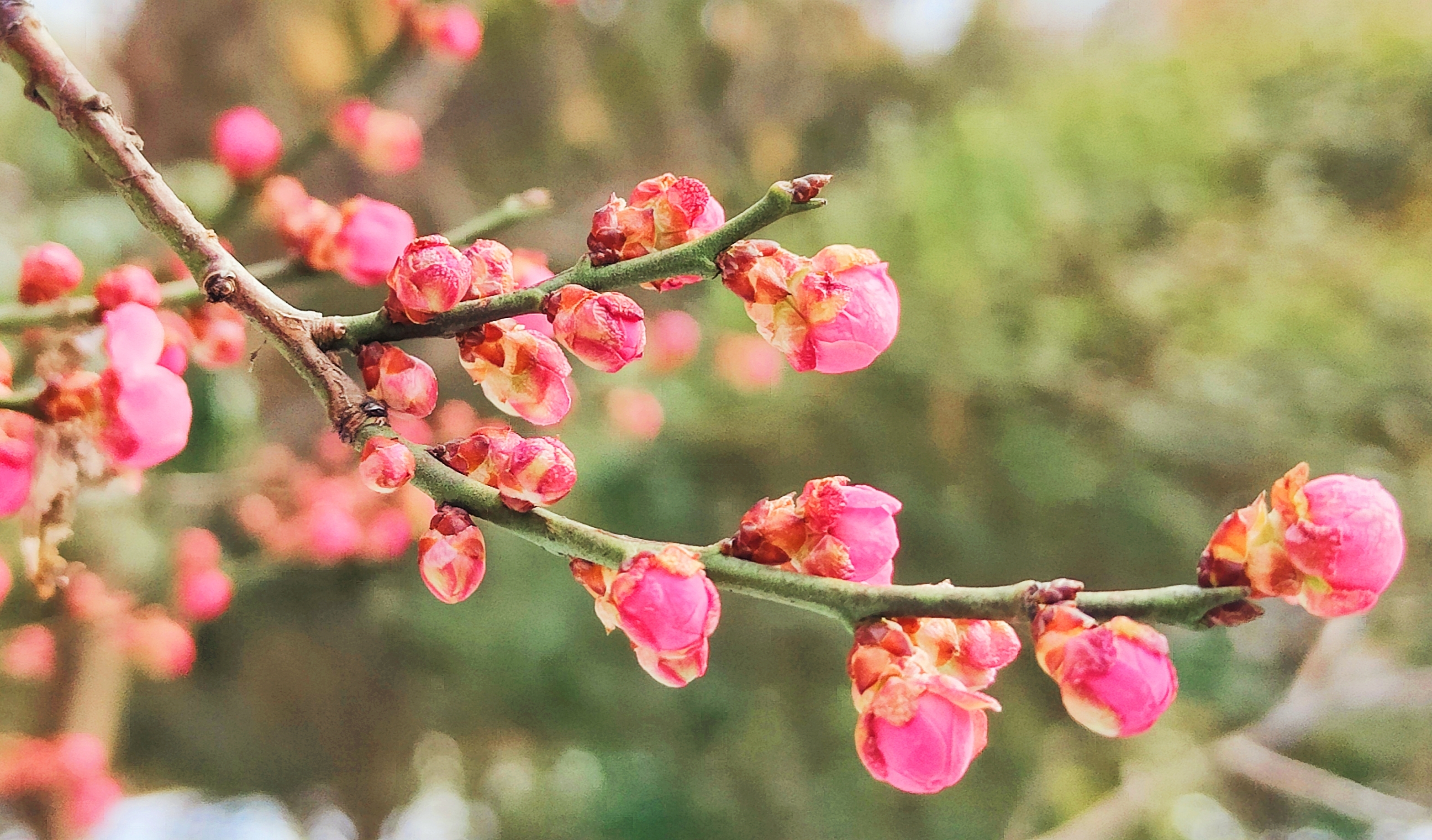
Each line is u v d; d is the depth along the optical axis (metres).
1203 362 1.01
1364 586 0.25
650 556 0.25
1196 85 1.15
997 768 0.96
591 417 0.87
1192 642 1.03
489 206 1.10
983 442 0.99
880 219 1.03
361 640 1.00
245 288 0.26
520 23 1.00
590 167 1.15
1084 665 0.25
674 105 1.15
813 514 0.26
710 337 0.97
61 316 0.28
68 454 0.26
